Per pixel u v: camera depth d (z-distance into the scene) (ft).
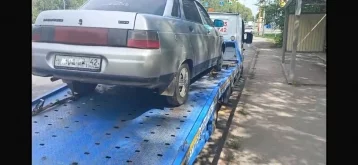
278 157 13.66
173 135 9.30
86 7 11.81
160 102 12.34
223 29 29.04
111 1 11.96
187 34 12.12
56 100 12.13
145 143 8.73
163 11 11.48
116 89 13.87
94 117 10.56
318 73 36.60
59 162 7.51
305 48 52.26
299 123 18.12
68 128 9.55
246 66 42.39
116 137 9.05
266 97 24.56
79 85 12.50
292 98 24.32
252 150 14.35
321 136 15.99
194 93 14.08
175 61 10.91
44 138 8.75
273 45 84.89
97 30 9.36
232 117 19.04
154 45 9.45
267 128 17.24
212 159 13.43
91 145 8.48
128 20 9.29
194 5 14.32
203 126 11.10
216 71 19.49
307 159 13.46
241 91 26.48
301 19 51.57
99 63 9.32
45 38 9.76
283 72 37.60
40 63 9.73
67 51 9.48
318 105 22.21
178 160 7.80
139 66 9.17
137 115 10.90
